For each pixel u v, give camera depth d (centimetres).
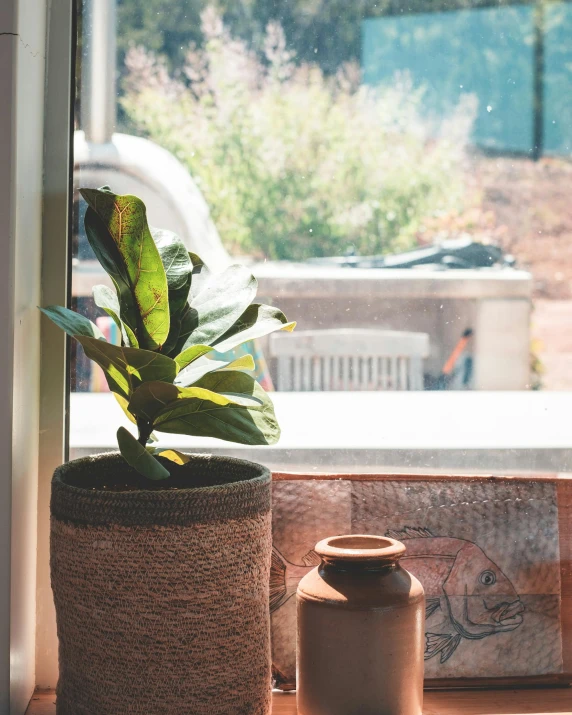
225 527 70
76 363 96
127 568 68
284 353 103
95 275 97
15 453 78
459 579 91
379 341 103
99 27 96
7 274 77
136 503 68
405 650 73
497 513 92
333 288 103
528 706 86
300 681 77
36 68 85
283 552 90
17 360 79
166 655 69
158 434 99
